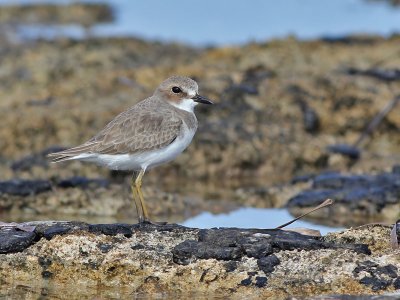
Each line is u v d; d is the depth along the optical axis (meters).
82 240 10.58
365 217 14.05
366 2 28.55
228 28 26.62
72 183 15.09
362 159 17.42
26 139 18.14
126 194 14.85
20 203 14.48
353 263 10.02
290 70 20.36
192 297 9.74
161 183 16.84
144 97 19.38
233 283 9.95
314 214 14.23
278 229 10.84
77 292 9.93
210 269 10.07
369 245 10.43
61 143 17.95
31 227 10.76
